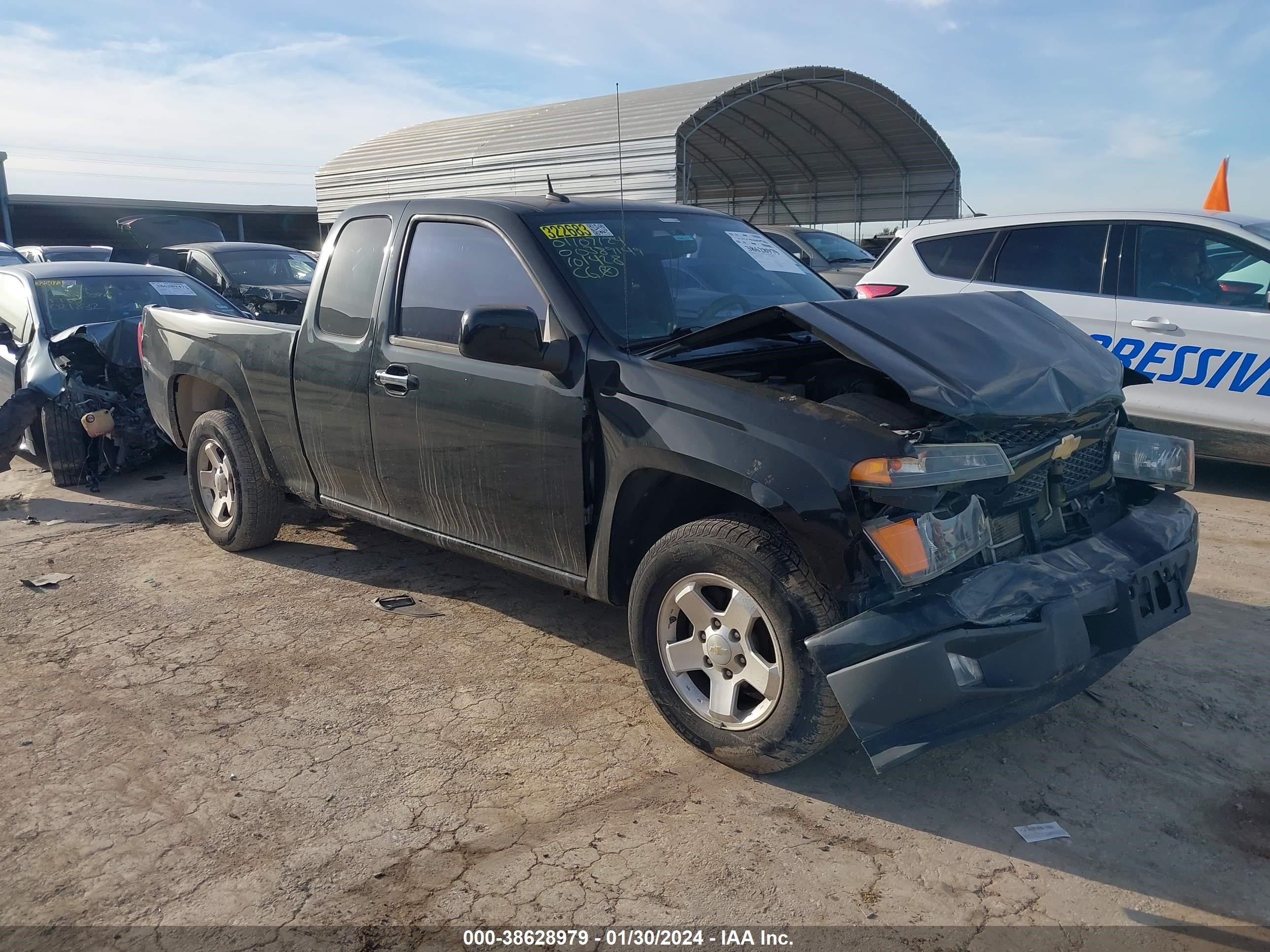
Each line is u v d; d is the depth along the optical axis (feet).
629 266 12.59
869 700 8.92
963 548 9.46
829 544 9.12
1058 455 10.55
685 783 10.36
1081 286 22.11
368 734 11.46
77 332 23.25
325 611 15.24
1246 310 20.01
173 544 18.81
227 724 11.72
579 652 13.65
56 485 23.73
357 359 14.02
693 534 10.26
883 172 74.43
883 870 8.95
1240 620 14.29
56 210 85.30
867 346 9.91
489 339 10.55
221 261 42.96
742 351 11.88
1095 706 11.88
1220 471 23.32
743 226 15.17
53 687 12.73
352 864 9.11
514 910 8.48
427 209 13.65
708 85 52.65
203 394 18.44
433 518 13.62
